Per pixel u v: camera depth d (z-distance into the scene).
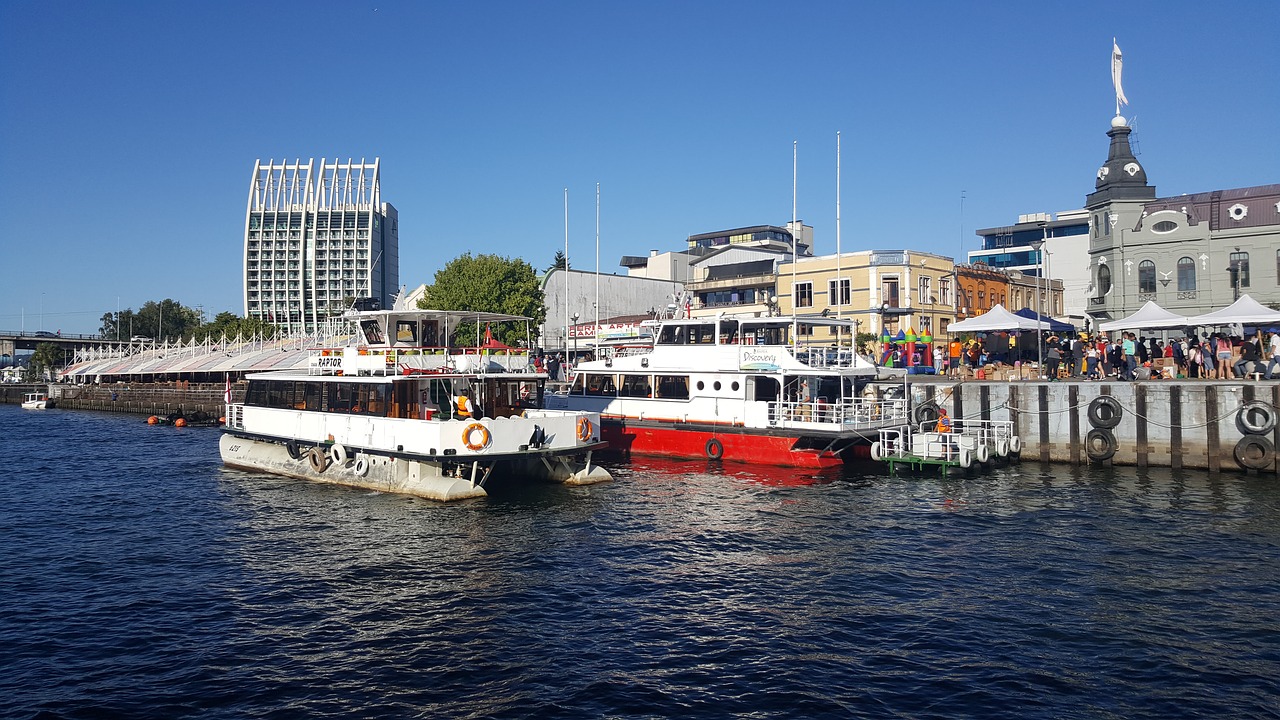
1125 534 21.23
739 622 15.31
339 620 15.62
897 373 39.62
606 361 38.31
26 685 12.80
